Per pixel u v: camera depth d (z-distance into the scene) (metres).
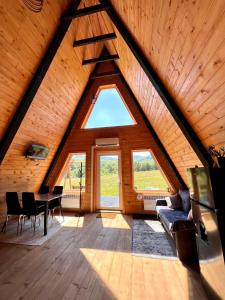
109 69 5.91
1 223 4.34
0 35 2.55
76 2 3.36
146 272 2.25
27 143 4.34
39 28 3.00
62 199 5.76
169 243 3.12
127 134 5.63
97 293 1.86
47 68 3.45
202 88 1.87
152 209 5.09
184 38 1.72
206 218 1.61
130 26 2.81
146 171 5.47
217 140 2.21
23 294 1.84
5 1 2.37
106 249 2.89
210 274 1.59
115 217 4.87
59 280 2.08
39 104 4.05
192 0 1.36
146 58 2.90
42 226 4.15
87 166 5.76
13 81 3.11
